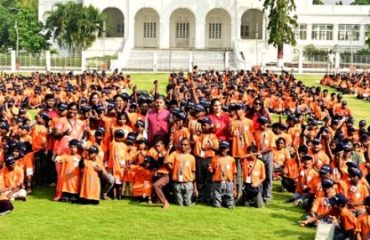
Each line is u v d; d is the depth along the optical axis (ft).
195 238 45.78
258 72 157.07
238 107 57.88
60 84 118.52
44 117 60.80
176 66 238.89
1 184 54.44
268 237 46.78
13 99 96.37
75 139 56.54
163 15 265.34
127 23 262.88
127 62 242.58
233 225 49.57
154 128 58.95
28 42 270.26
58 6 250.78
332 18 281.95
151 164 56.75
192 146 58.08
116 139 57.93
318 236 45.03
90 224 48.57
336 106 101.55
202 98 82.84
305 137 66.80
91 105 65.57
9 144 55.93
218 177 55.06
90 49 256.93
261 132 58.54
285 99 112.98
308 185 55.57
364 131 65.87
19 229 46.70
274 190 63.67
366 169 56.29
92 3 263.90
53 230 46.68
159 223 49.44
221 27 272.92
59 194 56.08
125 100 66.39
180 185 55.21
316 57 253.03
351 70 222.69
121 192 57.62
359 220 44.62
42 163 60.85
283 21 234.17
